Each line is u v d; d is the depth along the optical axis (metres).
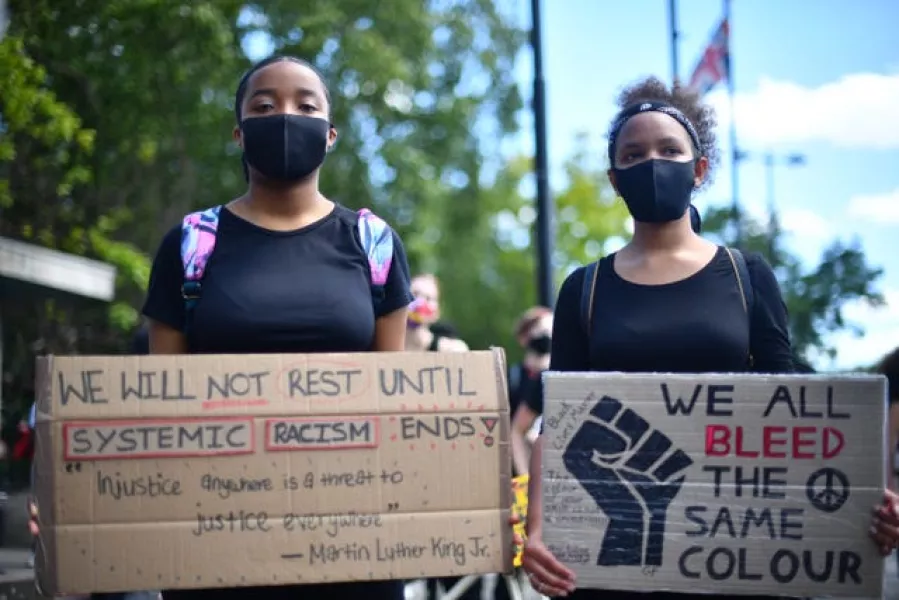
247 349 3.31
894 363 5.36
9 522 9.65
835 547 3.19
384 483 3.18
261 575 3.14
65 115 10.27
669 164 3.38
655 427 3.22
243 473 3.16
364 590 3.29
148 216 14.41
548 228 11.20
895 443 5.32
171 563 3.12
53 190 12.05
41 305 12.30
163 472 3.14
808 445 3.20
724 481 3.21
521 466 7.12
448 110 20.78
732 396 3.22
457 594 7.26
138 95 11.99
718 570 3.21
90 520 3.12
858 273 11.95
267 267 3.35
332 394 3.20
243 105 3.44
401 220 19.75
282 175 3.36
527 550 3.26
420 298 7.38
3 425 11.01
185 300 3.38
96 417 3.14
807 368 3.94
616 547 3.22
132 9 11.21
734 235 13.54
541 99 11.26
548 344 7.18
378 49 17.48
